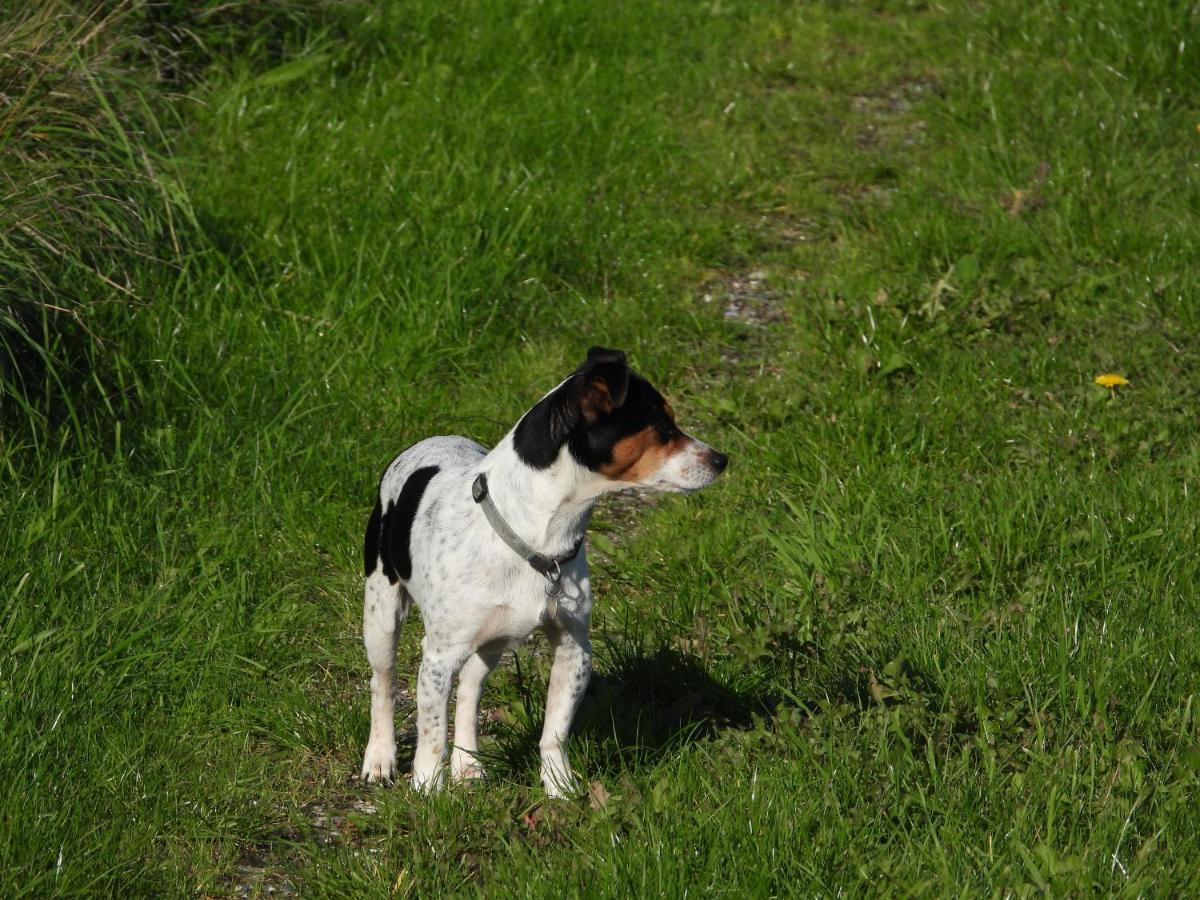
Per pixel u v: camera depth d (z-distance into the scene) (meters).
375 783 6.46
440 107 13.11
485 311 10.44
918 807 5.69
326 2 14.23
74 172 9.60
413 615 7.71
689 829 5.50
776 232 12.45
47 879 5.45
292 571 7.97
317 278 10.38
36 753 6.06
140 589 7.54
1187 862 5.33
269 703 6.85
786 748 6.14
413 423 9.15
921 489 8.45
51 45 9.98
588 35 15.23
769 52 15.87
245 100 12.43
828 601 7.39
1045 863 5.13
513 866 5.52
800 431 9.26
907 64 15.90
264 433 8.70
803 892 5.18
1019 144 13.20
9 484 7.96
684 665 6.90
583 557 5.97
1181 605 7.19
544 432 5.69
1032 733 6.15
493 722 6.88
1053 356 10.02
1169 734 6.17
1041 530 7.89
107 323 9.32
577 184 12.05
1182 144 13.22
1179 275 10.85
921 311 10.50
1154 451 8.99
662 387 10.09
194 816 6.02
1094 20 15.32
